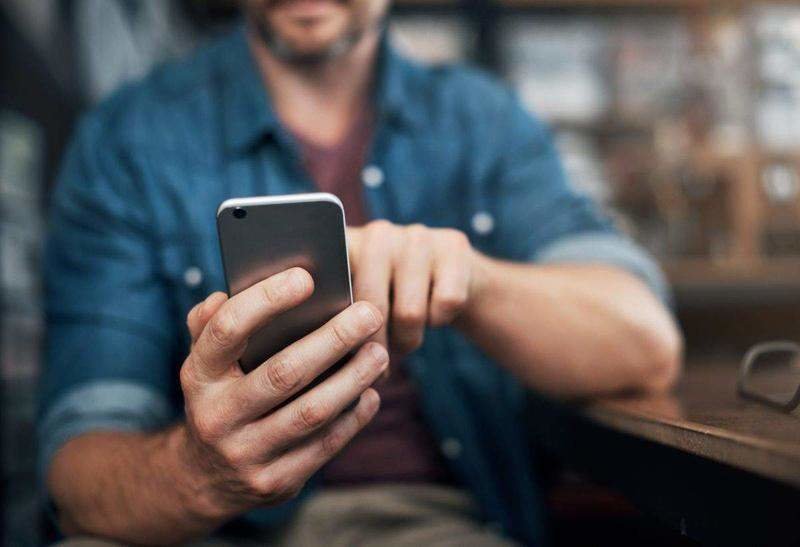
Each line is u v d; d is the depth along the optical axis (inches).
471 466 43.9
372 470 42.9
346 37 46.3
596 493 69.7
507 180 50.6
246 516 41.1
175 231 46.7
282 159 48.1
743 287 121.3
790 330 123.6
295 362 24.3
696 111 136.6
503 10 134.6
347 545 41.7
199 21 133.0
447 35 133.0
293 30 45.5
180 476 28.5
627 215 136.9
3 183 60.1
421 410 44.2
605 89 136.6
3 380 57.9
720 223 136.9
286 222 24.7
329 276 25.2
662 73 137.6
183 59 53.7
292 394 25.1
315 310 25.4
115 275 44.6
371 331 24.9
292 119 49.1
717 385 42.6
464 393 45.4
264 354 26.0
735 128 136.2
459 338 45.9
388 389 43.6
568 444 38.3
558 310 37.0
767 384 36.0
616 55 137.1
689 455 23.5
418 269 31.2
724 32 136.8
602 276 41.7
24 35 66.2
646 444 27.3
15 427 59.9
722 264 133.1
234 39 51.6
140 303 44.5
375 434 43.3
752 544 19.5
